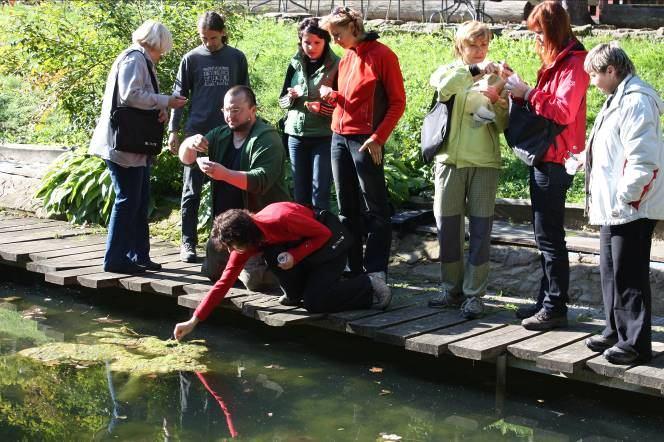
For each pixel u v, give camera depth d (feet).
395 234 24.63
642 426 16.66
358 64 19.58
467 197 19.03
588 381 17.01
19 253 24.29
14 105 39.01
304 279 19.49
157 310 23.49
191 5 29.68
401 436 16.28
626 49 37.55
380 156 19.62
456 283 19.80
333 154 20.34
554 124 17.04
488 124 18.49
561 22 16.90
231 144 20.48
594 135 16.15
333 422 16.85
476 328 18.51
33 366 19.66
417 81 34.17
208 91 22.79
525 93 17.03
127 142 21.38
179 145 23.39
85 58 29.07
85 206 28.53
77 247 25.35
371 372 19.27
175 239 26.63
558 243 17.87
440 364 19.65
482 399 17.92
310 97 21.58
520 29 42.96
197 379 18.90
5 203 31.01
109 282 21.85
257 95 34.99
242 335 21.57
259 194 20.12
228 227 17.61
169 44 21.76
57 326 22.31
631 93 15.40
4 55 30.40
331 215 19.35
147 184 22.71
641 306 16.08
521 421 16.93
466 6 46.24
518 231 23.61
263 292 20.85
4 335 21.63
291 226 18.60
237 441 16.08
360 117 19.61
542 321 18.30
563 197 17.57
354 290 19.48
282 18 49.11
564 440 16.12
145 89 21.26
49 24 30.04
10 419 17.08
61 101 30.12
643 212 15.56
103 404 17.71
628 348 16.21
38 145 34.55
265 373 19.24
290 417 17.06
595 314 19.90
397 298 21.02
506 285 22.20
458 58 18.62
